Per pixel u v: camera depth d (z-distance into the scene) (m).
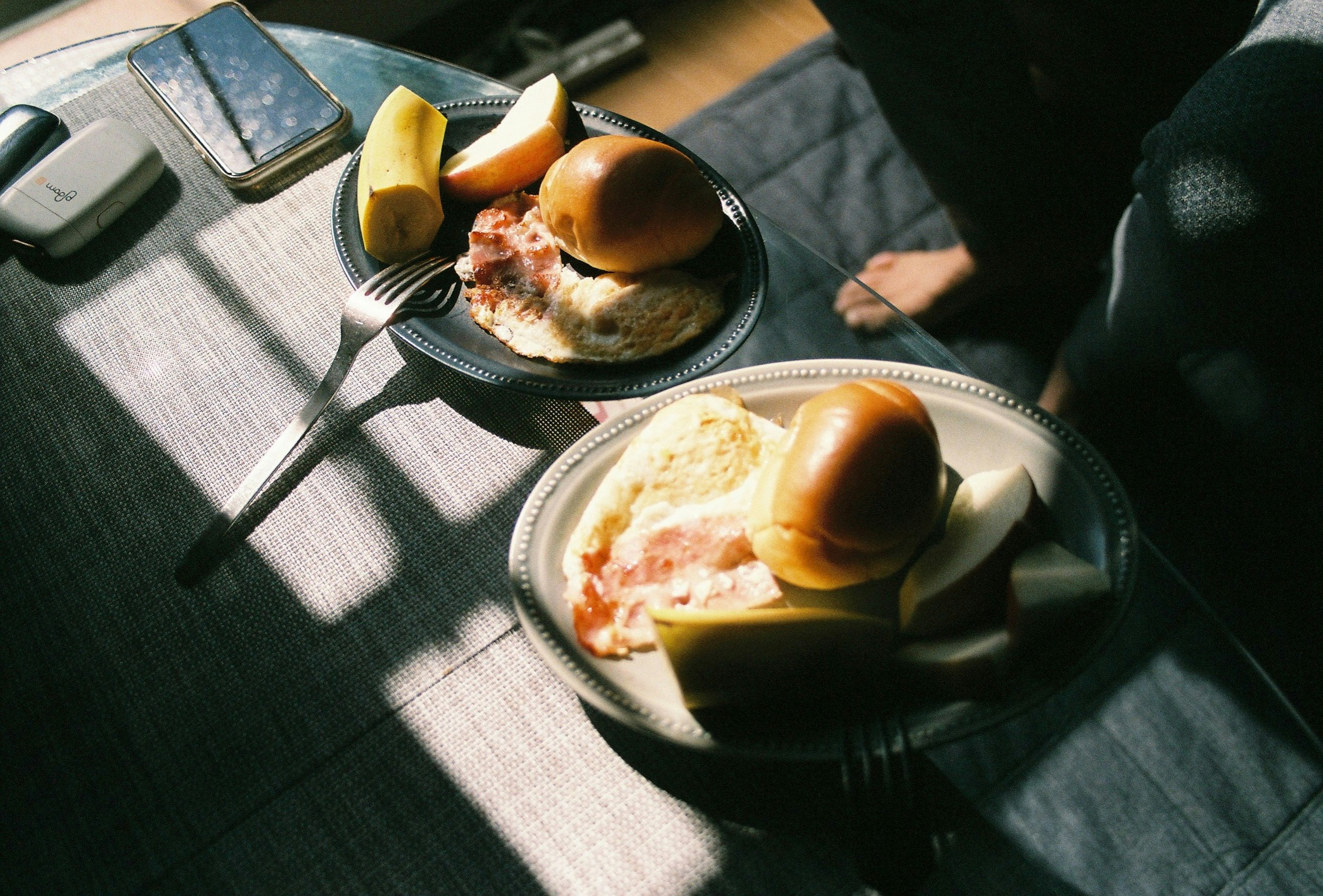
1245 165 0.63
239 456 0.58
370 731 0.50
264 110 0.69
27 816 0.49
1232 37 0.98
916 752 0.45
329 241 0.66
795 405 0.53
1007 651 0.43
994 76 0.98
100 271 0.65
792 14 1.61
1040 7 1.03
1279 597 0.97
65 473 0.58
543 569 0.49
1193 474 1.04
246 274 0.65
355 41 0.77
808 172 1.37
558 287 0.59
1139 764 0.47
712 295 0.58
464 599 0.53
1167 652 0.50
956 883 0.45
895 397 0.47
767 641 0.42
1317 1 0.62
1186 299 0.76
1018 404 0.51
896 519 0.44
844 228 1.32
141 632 0.53
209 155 0.67
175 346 0.62
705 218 0.58
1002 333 1.18
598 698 0.45
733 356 0.59
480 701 0.51
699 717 0.45
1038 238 1.13
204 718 0.51
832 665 0.43
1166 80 1.04
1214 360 1.03
